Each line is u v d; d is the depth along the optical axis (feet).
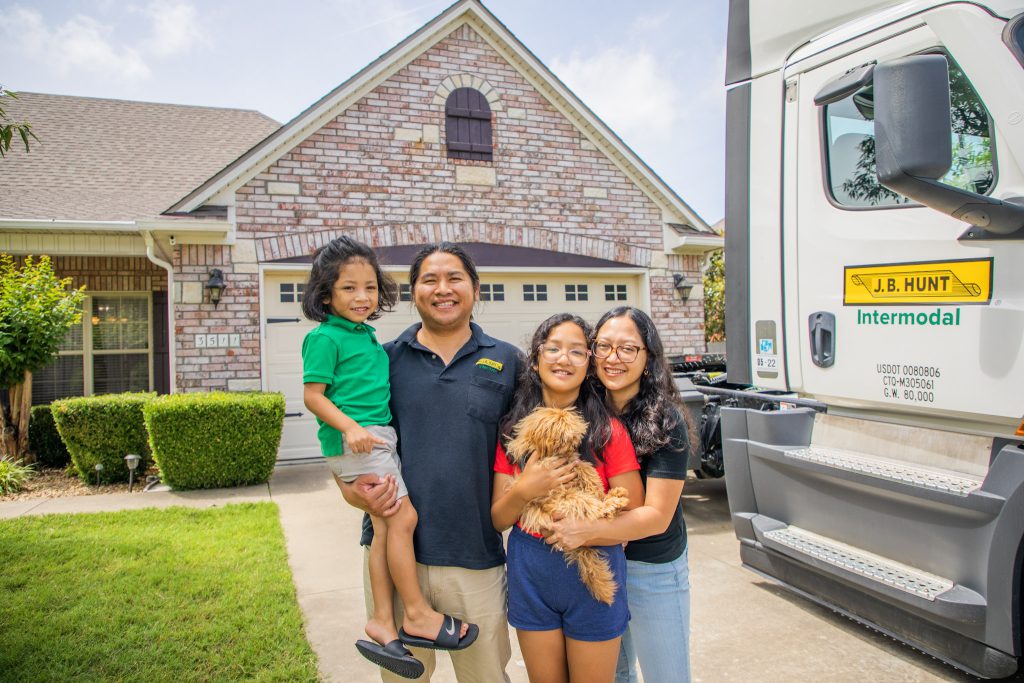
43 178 31.35
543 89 30.04
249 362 25.67
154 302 32.96
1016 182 7.55
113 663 9.65
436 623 6.39
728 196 11.66
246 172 25.86
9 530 16.38
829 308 9.89
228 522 17.21
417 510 6.74
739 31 11.44
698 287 32.53
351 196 27.14
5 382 23.36
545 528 5.98
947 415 8.59
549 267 30.04
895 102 6.78
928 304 8.56
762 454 11.34
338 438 6.84
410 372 7.06
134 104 39.96
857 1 9.46
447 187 28.53
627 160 31.14
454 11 28.22
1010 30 7.55
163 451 21.08
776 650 10.28
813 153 10.11
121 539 15.51
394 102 27.91
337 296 7.18
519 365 7.16
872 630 10.87
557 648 6.37
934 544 8.76
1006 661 8.07
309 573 13.93
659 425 6.34
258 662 9.81
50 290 24.53
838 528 10.23
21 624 10.87
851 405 9.95
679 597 6.82
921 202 7.26
